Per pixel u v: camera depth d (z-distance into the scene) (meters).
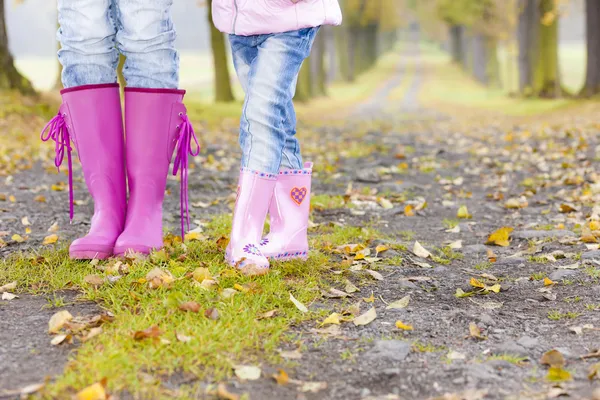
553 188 6.71
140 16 3.43
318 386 2.18
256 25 3.32
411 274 3.62
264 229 4.41
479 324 2.81
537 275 3.57
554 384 2.19
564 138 11.56
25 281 3.22
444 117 24.12
